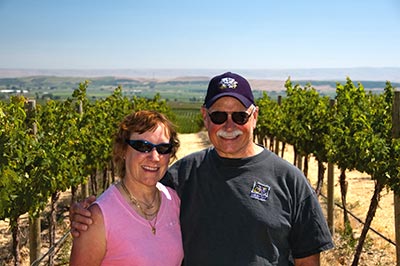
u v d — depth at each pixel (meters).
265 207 2.71
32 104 7.04
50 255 7.30
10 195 5.58
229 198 2.74
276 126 13.52
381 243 8.27
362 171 7.04
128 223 2.50
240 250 2.68
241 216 2.71
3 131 5.62
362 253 7.90
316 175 14.81
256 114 2.91
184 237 2.82
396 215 6.25
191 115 69.56
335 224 9.48
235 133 2.75
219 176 2.80
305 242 2.74
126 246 2.47
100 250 2.46
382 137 6.75
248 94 2.79
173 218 2.75
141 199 2.63
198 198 2.82
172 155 2.74
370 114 7.34
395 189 6.20
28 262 8.04
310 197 2.77
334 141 8.07
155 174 2.60
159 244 2.57
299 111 10.70
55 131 8.14
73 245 2.44
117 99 14.91
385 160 6.30
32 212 6.28
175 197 2.86
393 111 6.30
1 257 8.05
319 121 9.24
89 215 2.43
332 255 7.78
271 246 2.70
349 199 11.51
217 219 2.74
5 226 9.64
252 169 2.78
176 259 2.65
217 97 2.74
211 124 2.80
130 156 2.60
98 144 9.91
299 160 11.62
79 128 9.58
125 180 2.65
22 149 5.98
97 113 11.19
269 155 2.85
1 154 5.48
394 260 7.55
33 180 6.12
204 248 2.74
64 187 7.53
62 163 6.95
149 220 2.59
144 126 2.57
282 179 2.78
